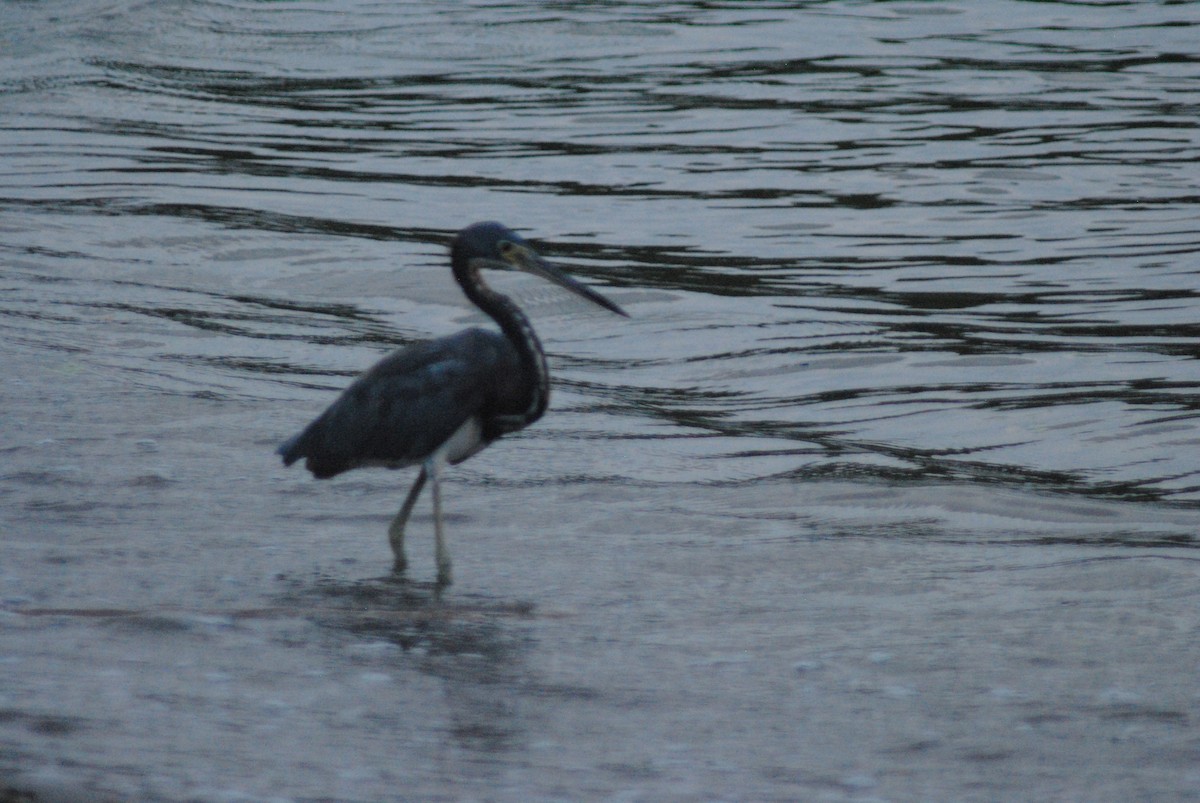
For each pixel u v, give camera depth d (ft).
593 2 137.08
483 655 28.32
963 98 101.81
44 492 38.34
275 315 59.06
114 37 121.39
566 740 24.23
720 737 24.56
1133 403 48.88
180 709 24.35
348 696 25.72
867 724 25.22
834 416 48.37
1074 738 24.68
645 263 67.00
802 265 66.80
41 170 82.69
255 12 132.87
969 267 66.23
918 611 31.48
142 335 55.26
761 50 117.60
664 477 42.24
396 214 75.00
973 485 41.47
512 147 89.92
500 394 34.81
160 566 33.40
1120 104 99.60
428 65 114.32
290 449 35.70
